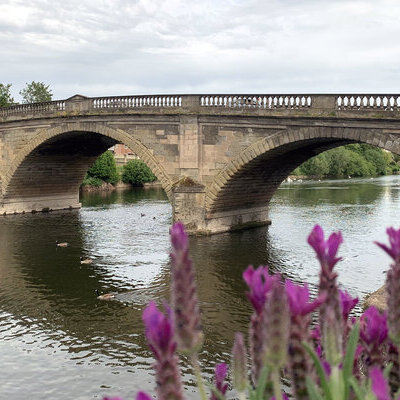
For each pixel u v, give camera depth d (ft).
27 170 151.94
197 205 114.32
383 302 62.34
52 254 99.19
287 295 7.88
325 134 97.19
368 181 331.57
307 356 7.95
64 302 69.92
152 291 74.33
